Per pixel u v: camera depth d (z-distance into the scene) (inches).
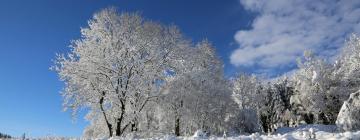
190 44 1599.4
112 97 1268.5
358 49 2203.5
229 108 1806.1
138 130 1542.8
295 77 2527.1
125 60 1285.7
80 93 1272.1
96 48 1311.5
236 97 2600.9
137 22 1357.0
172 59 1423.5
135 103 1311.5
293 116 2329.0
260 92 2674.7
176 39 1443.2
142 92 1306.6
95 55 1299.2
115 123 1343.5
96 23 1327.5
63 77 1279.5
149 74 1317.7
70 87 1269.7
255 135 581.0
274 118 2541.8
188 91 1537.9
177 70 1497.3
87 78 1282.0
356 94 945.5
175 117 1552.7
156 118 1600.6
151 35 1355.8
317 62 2206.0
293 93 2433.6
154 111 1531.7
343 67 2230.6
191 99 1547.7
